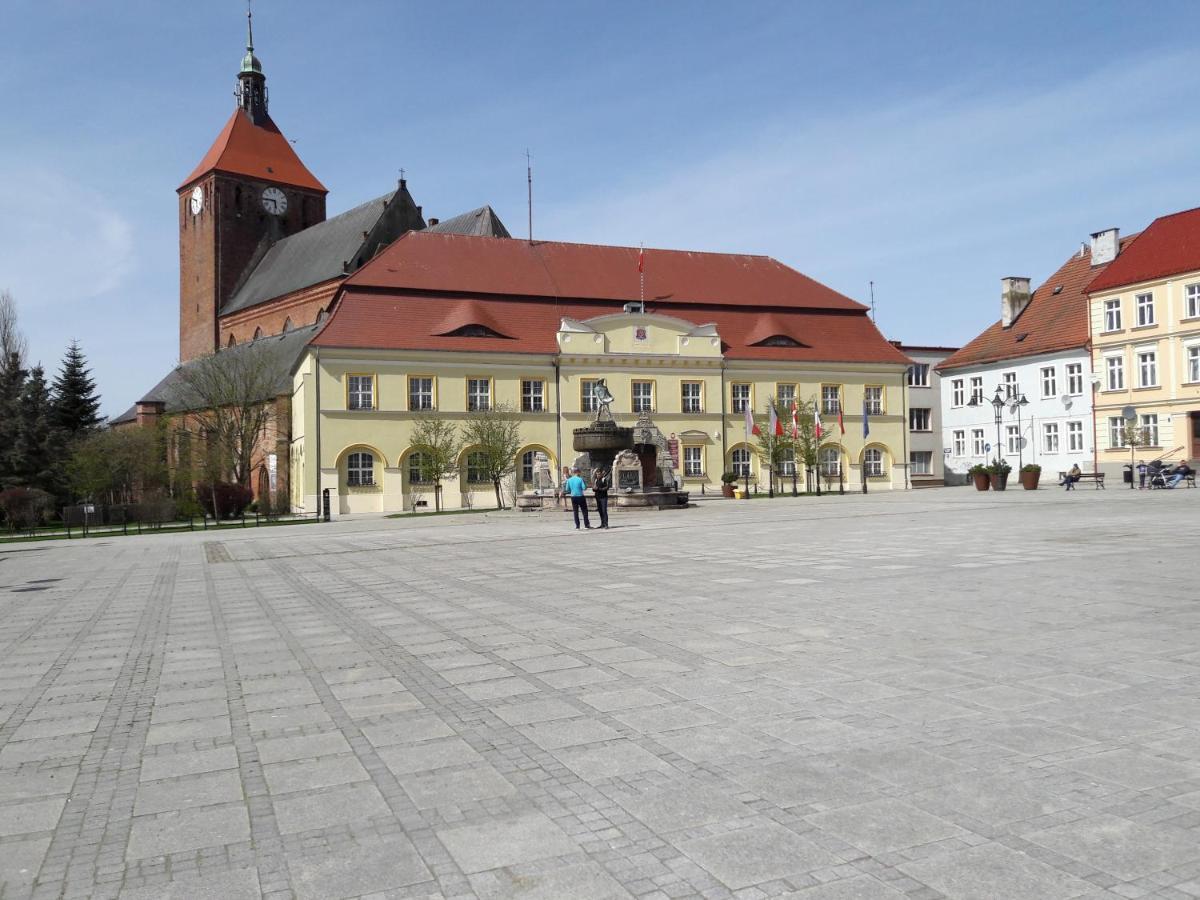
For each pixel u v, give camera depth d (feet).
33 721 25.12
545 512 134.00
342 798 18.24
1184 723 21.03
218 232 284.00
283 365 223.71
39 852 16.22
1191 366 177.88
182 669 31.42
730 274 222.69
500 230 239.71
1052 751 19.35
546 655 30.78
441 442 172.86
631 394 195.11
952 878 14.01
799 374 208.95
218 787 19.19
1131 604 36.19
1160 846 14.87
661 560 59.62
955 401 239.50
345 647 34.09
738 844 15.39
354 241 243.19
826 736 20.84
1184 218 188.03
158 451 235.61
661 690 25.48
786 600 40.40
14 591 60.03
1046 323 217.36
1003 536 67.31
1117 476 191.21
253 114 301.84
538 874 14.62
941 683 25.12
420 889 14.30
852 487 210.79
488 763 19.92
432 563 65.36
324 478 173.47
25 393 219.61
